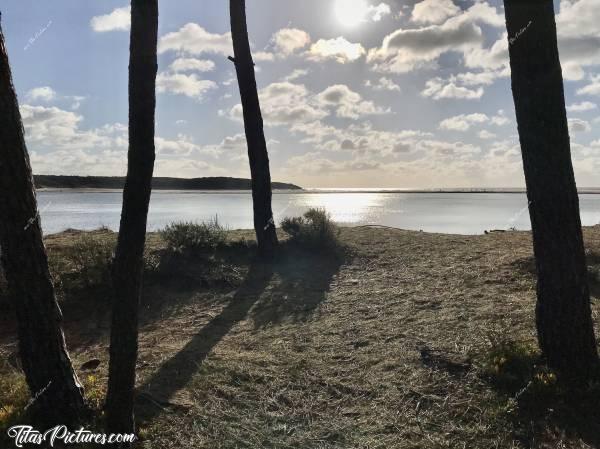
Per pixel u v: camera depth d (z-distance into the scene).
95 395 4.65
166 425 4.38
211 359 5.78
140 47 3.73
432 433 4.25
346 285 8.91
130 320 3.88
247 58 10.14
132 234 3.81
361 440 4.19
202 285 9.01
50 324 4.15
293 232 11.93
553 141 4.76
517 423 4.27
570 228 4.79
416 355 5.59
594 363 4.80
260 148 10.35
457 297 7.51
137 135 3.75
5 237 3.99
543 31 4.67
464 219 38.81
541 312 4.98
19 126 3.89
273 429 4.35
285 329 6.91
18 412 4.30
